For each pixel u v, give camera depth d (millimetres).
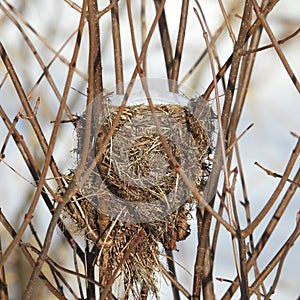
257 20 5695
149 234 5809
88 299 5758
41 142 5664
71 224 5949
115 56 6441
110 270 5734
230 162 5996
